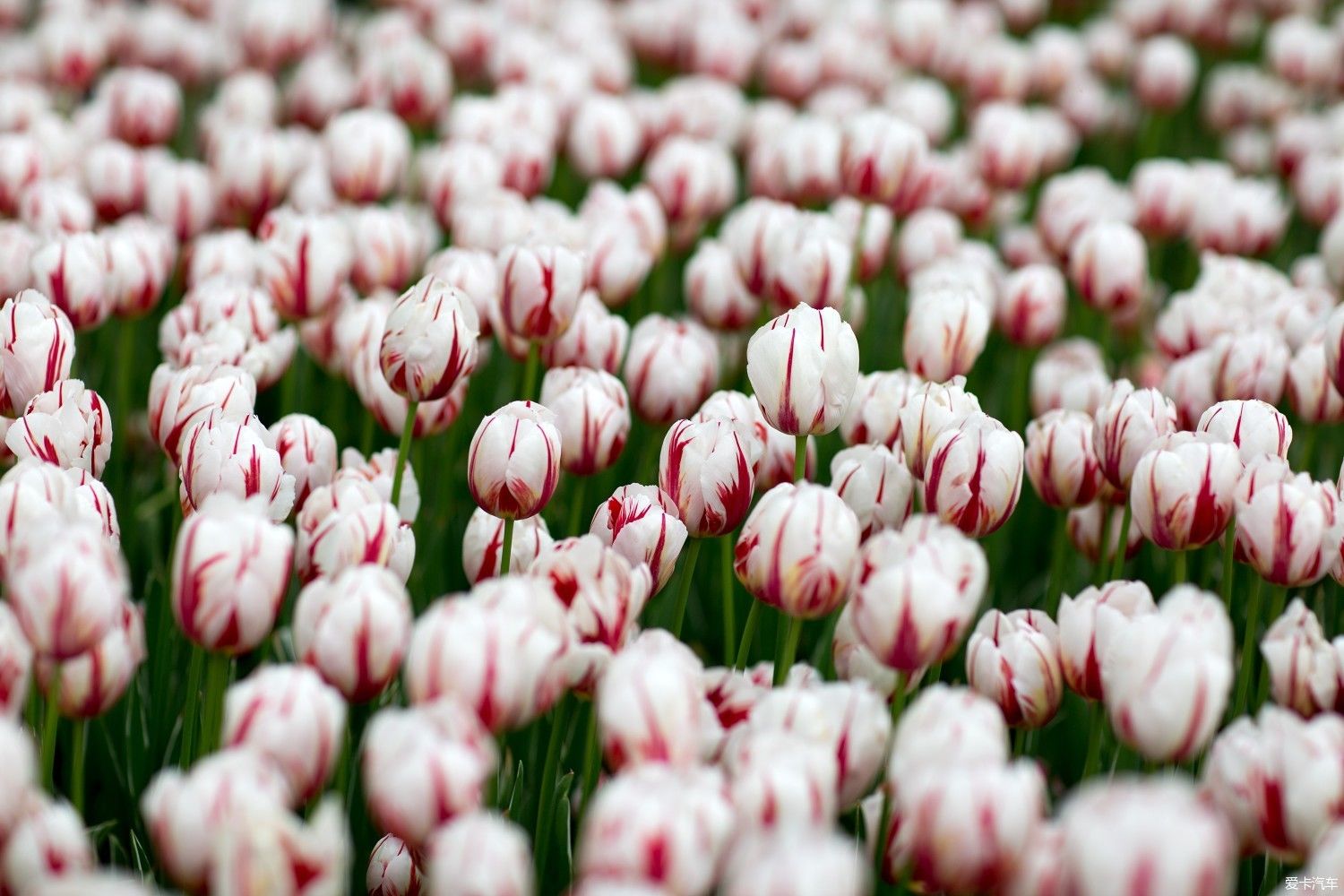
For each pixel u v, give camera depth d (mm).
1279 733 1365
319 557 1455
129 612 1447
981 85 2854
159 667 1604
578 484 1670
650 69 3211
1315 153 2494
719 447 1513
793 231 1804
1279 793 1361
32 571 1340
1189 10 3145
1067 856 1266
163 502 1807
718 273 1966
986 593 1794
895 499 1549
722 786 1314
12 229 1827
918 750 1339
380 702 1549
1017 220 2781
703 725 1406
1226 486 1512
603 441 1627
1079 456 1629
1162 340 1888
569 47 2783
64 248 1714
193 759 1547
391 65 2336
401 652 1373
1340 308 1644
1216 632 1354
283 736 1320
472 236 1921
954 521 1511
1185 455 1513
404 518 1615
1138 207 2201
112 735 1622
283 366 1760
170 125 2264
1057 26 3879
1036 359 2182
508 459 1494
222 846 1262
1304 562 1488
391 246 1886
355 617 1356
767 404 1553
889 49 3047
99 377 2008
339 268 1761
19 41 2777
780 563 1413
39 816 1308
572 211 2625
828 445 1892
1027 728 1503
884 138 1938
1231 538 1584
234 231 1988
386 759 1298
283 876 1263
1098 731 1499
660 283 2135
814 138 2131
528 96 2301
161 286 1824
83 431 1541
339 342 1763
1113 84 3432
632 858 1268
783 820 1309
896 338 2162
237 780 1284
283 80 3154
